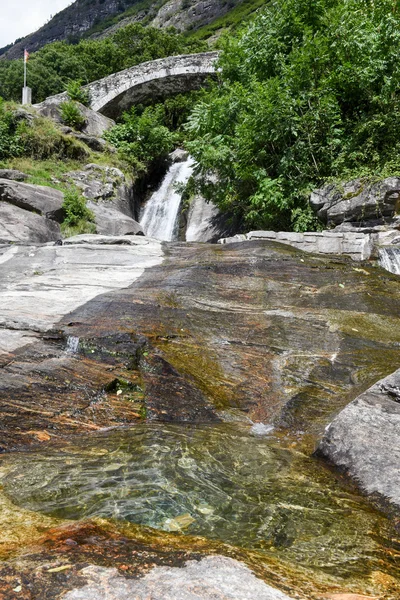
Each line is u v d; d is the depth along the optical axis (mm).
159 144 23812
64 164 19422
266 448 3049
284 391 3953
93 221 15398
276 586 1388
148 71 28516
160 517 2049
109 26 117062
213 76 27906
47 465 2641
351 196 10203
